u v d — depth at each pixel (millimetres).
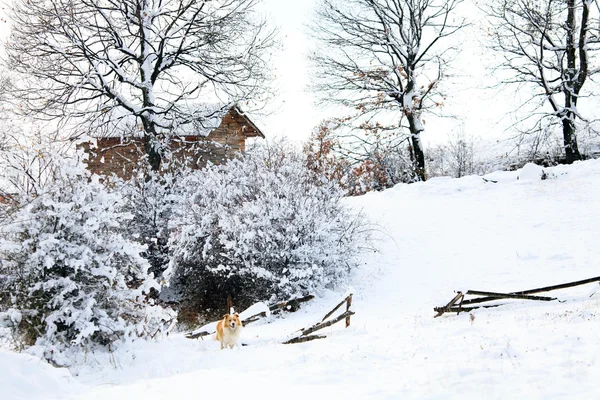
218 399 5742
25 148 10695
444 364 6738
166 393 6082
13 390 6328
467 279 15172
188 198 19297
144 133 22500
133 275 11617
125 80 22094
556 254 15539
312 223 16500
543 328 8445
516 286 13844
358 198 25984
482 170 40781
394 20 32594
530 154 30156
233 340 10094
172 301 18562
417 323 10836
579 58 27734
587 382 5367
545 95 28516
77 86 20891
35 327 9562
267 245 16219
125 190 19234
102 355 9539
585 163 23859
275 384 6352
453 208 21844
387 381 6191
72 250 10086
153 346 10203
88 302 9852
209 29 22906
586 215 18109
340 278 16812
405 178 34188
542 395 5102
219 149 28047
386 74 32125
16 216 10070
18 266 9867
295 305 15438
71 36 20781
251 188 18000
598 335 7434
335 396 5672
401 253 18250
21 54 20734
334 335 10469
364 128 32031
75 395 6430
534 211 19578
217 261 17438
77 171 10781
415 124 31406
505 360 6598
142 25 22391
